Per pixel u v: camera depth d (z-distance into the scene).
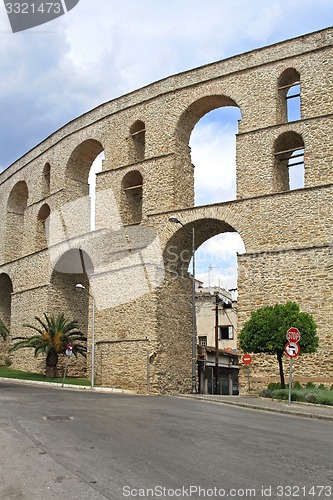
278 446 11.13
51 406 18.16
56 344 35.44
